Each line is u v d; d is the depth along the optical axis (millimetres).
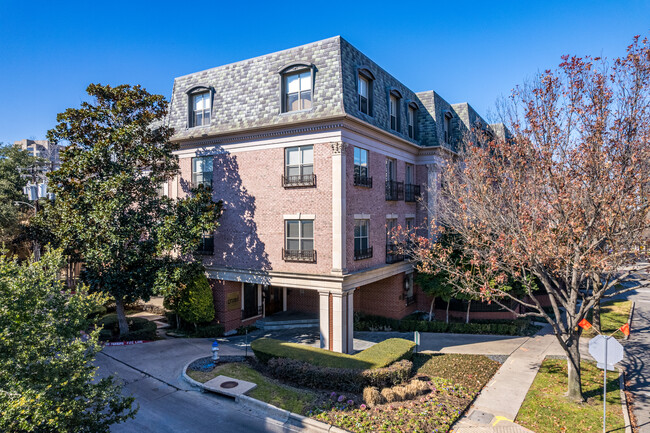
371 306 25594
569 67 13594
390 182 23359
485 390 14781
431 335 22859
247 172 21250
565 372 16578
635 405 13641
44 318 8680
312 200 19312
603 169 12469
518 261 14594
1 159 37125
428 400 13414
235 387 14172
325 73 19234
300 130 19500
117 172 18844
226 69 22719
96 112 19188
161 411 12742
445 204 22594
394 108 24359
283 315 26000
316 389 14211
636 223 12508
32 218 22797
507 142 16250
